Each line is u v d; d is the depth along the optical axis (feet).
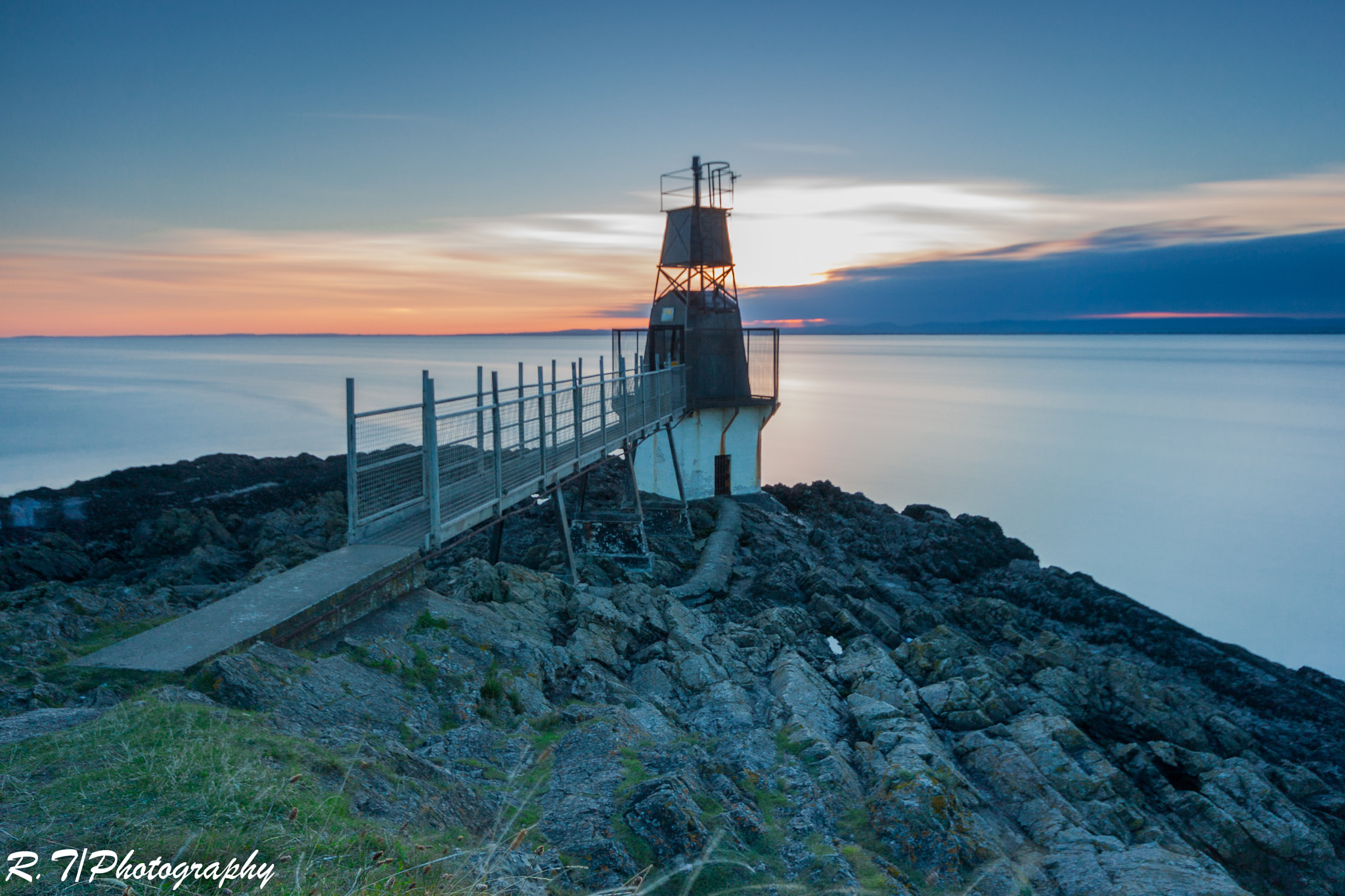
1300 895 38.24
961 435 324.39
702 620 52.85
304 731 23.16
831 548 91.50
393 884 13.93
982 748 37.93
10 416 358.64
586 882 18.72
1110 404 458.09
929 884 23.41
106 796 15.40
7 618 32.30
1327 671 108.06
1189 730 50.72
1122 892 25.00
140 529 88.07
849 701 41.16
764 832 23.30
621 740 26.78
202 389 517.55
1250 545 169.07
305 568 34.86
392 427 41.39
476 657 34.14
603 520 71.82
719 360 105.40
